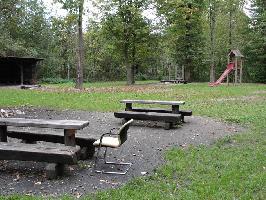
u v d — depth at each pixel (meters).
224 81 45.72
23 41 45.06
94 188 6.00
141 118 11.80
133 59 38.16
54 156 6.34
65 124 6.77
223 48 46.22
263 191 5.84
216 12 40.72
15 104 17.58
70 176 6.59
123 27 36.00
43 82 45.28
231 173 6.64
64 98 20.30
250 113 14.69
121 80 52.34
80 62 28.62
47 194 5.70
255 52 43.03
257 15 43.75
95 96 21.62
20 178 6.45
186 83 39.66
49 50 49.66
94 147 7.86
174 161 7.56
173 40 40.28
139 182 6.21
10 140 9.22
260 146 8.98
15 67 39.25
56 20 29.19
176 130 11.31
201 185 6.04
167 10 37.38
